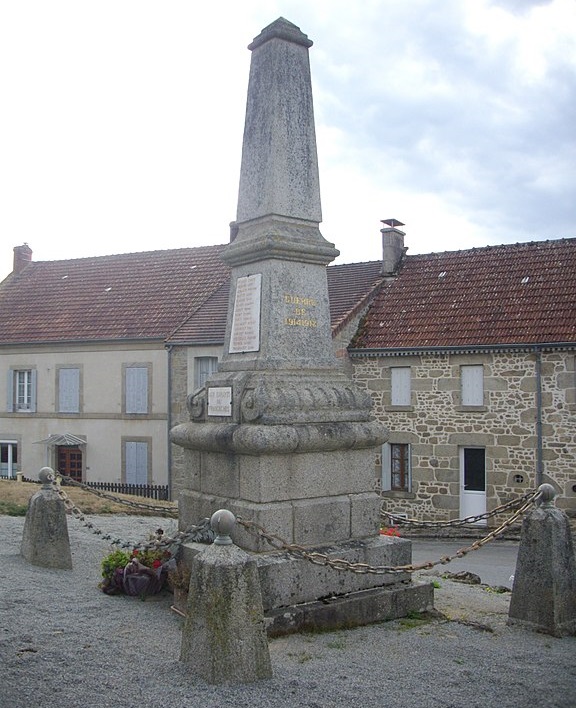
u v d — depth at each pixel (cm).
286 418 663
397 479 2066
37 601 678
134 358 2308
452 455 1972
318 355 727
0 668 511
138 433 2294
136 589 702
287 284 716
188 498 734
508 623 668
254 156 746
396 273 2331
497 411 1916
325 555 639
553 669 557
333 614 639
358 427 700
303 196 734
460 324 2016
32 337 2455
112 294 2559
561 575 646
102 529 1149
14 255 2889
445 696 502
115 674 511
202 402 735
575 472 1819
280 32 731
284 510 654
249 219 746
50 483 848
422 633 637
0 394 2508
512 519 676
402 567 640
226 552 518
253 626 511
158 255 2717
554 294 1981
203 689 491
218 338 2120
